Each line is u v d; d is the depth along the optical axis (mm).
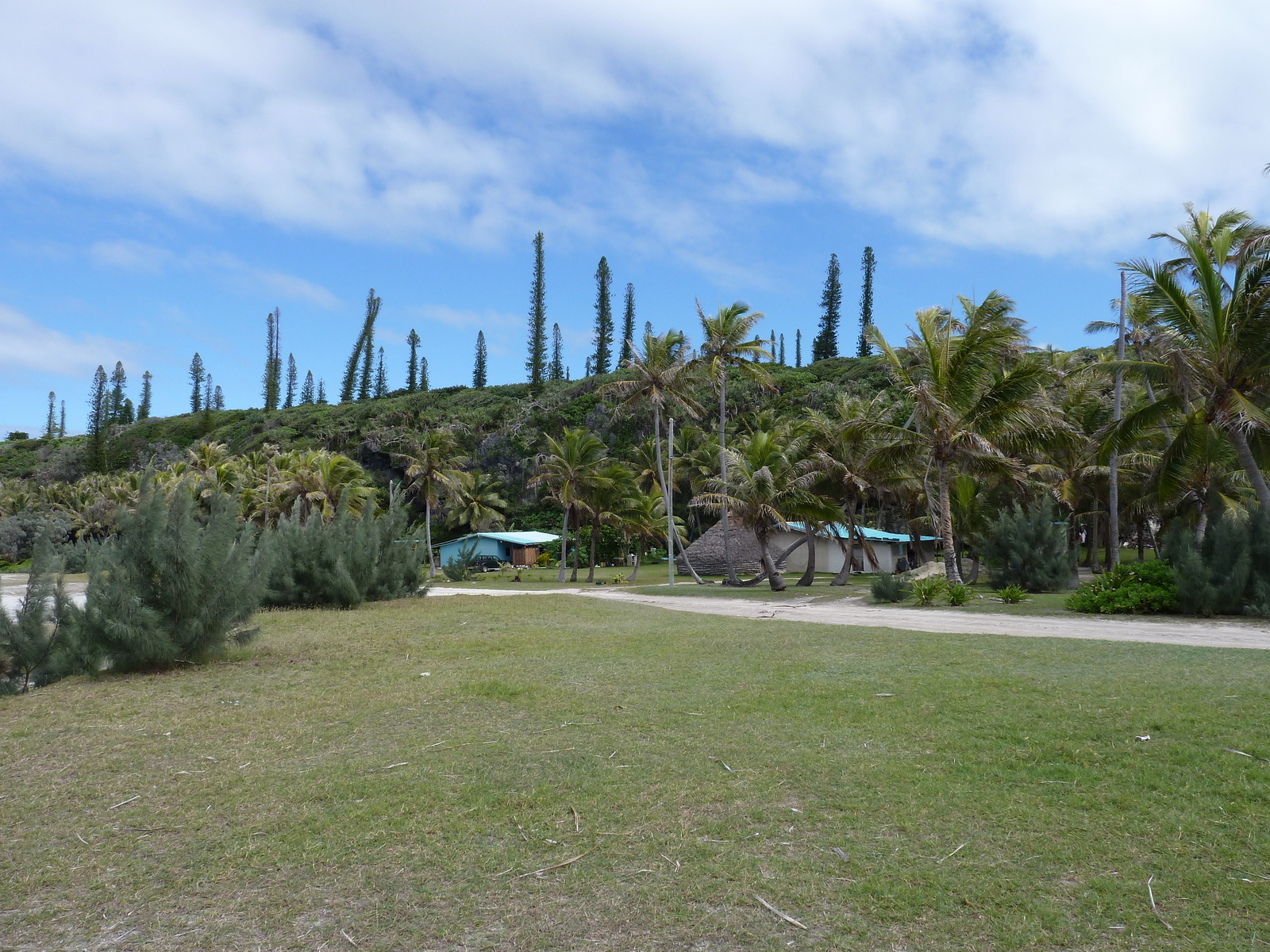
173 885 3807
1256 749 5418
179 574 9906
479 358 124188
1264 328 16578
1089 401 31672
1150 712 6488
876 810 4590
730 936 3273
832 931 3299
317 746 6176
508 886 3744
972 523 30453
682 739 6148
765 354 33750
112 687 8656
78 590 20484
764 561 29453
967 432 23125
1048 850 4016
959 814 4504
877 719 6629
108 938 3334
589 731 6461
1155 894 3545
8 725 6934
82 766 5695
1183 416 19312
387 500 65438
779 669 9227
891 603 21547
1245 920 3307
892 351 25078
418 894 3678
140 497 10211
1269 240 16953
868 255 93062
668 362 35250
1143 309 18906
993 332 22406
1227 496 28797
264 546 11898
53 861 4094
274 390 118000
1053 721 6344
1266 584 15195
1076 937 3217
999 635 12391
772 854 4047
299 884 3805
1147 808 4516
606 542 56250
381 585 21297
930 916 3400
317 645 11945
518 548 58406
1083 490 32219
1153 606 16328
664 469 55781
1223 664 9039
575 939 3273
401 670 9656
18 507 73188
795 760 5535
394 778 5305
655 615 17328
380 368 138500
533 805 4770
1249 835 4105
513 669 9570
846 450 32344
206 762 5789
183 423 119312
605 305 100625
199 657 10125
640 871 3879
